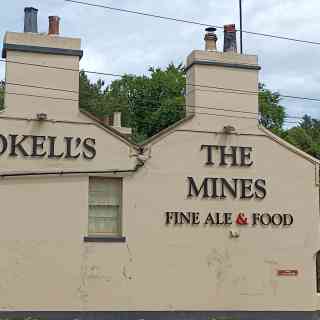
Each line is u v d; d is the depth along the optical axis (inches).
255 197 946.1
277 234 949.2
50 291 851.4
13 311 836.0
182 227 911.0
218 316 907.4
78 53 898.7
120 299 874.8
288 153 970.7
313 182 976.3
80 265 866.8
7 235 846.5
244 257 929.5
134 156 906.1
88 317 860.6
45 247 857.5
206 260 914.1
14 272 842.8
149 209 902.4
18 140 865.5
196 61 947.3
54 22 909.8
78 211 876.0
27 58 881.5
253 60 971.3
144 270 888.9
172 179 916.6
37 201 862.5
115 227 897.5
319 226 970.1
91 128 895.1
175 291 896.3
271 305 931.3
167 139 922.1
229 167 942.4
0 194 851.4
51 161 874.1
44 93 882.1
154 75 2260.1
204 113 942.4
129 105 2301.9
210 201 927.0
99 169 890.7
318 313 951.0
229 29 984.9
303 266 953.5
